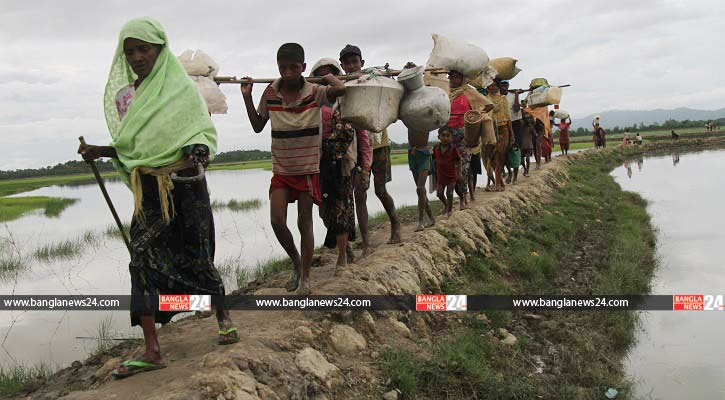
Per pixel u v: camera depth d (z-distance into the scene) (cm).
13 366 519
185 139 367
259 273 805
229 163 9406
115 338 571
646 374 582
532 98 1742
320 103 473
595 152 3325
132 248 369
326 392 398
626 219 1347
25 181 6850
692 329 699
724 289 847
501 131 1213
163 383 352
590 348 611
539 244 1011
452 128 887
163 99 369
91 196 3231
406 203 1517
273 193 490
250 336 428
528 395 490
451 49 891
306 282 504
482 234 881
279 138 480
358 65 668
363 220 675
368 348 484
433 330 584
